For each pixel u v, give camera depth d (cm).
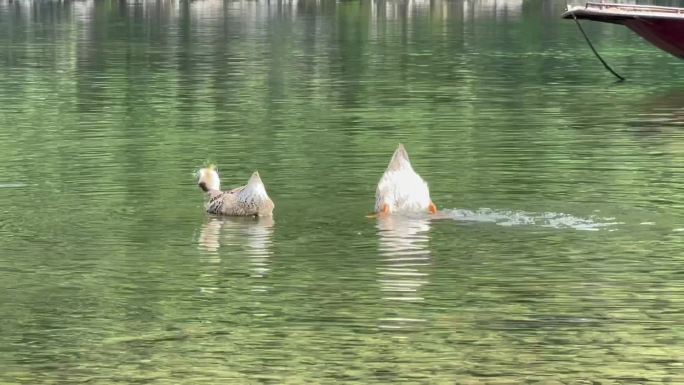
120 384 1084
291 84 3562
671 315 1241
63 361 1139
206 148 2273
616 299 1289
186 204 1761
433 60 4316
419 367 1112
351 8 7481
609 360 1124
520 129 2533
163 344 1177
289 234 1571
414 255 1458
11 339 1197
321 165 2053
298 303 1288
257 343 1177
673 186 1842
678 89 3469
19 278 1391
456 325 1215
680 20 3766
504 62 4250
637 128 2575
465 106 3000
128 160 2142
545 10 7300
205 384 1080
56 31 5850
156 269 1421
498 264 1415
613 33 5559
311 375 1098
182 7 7656
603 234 1543
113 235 1577
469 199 1750
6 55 4591
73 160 2142
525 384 1073
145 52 4691
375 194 1772
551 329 1203
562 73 3922
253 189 1667
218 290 1338
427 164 2045
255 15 6950
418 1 8012
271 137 2425
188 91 3388
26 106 3059
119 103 3116
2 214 1694
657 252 1460
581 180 1891
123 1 8138
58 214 1695
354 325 1220
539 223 1605
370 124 2625
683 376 1088
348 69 4012
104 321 1245
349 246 1502
